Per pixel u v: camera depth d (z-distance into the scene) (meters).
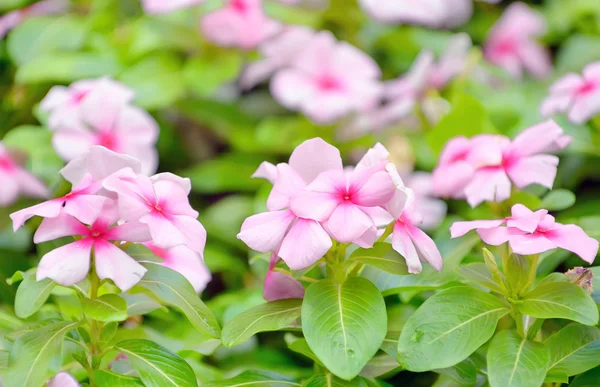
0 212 1.23
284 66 1.37
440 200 1.27
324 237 0.99
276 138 1.37
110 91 1.22
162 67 1.38
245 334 1.00
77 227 1.00
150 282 1.02
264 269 1.25
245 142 1.39
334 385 1.01
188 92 1.41
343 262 1.02
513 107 1.34
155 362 1.01
